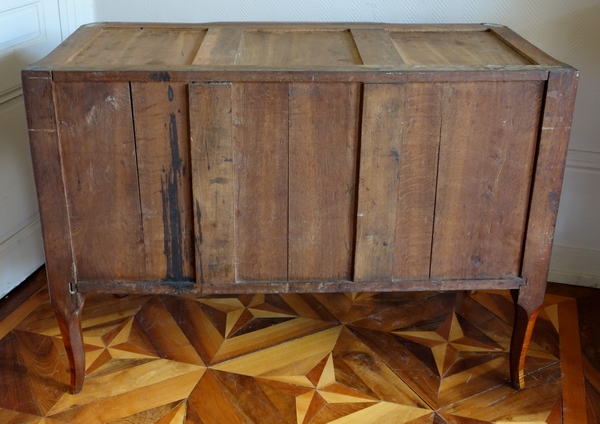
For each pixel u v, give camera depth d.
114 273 1.28
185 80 1.14
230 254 1.27
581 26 1.62
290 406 1.36
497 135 1.20
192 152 1.19
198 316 1.67
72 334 1.32
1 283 1.71
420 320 1.67
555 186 1.23
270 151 1.20
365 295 1.78
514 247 1.29
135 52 1.30
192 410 1.34
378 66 1.17
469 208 1.26
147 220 1.24
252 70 1.14
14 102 1.69
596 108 1.68
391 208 1.24
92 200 1.22
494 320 1.67
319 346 1.56
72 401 1.37
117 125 1.17
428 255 1.29
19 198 1.75
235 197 1.23
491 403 1.38
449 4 1.67
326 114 1.18
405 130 1.19
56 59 1.20
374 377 1.45
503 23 1.67
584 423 1.33
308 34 1.46
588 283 1.82
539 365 1.50
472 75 1.15
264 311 1.70
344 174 1.22
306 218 1.25
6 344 1.54
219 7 1.76
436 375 1.46
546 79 1.16
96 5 1.80
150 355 1.51
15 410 1.34
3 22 1.57
